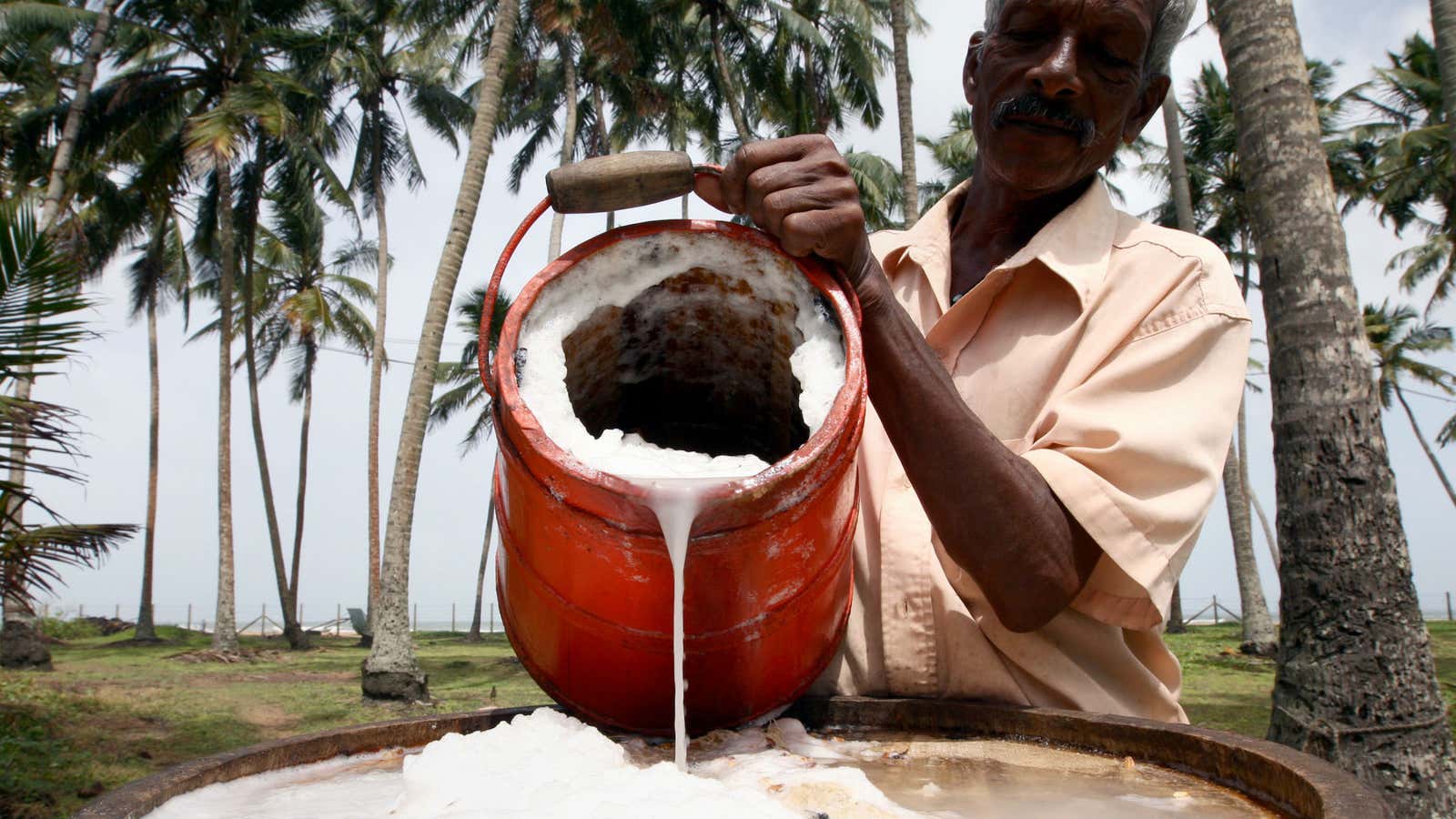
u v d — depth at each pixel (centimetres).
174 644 2628
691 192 123
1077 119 155
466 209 1171
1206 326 145
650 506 95
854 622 161
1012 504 128
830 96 2309
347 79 2384
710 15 1945
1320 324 470
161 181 1984
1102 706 148
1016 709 135
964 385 165
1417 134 2225
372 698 1208
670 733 126
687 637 110
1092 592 143
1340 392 466
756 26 2198
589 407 138
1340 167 2483
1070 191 171
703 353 135
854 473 113
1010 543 130
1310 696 462
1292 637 477
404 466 1223
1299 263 477
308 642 2606
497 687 1438
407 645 1233
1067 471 133
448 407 2984
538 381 109
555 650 120
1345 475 460
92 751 868
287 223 2516
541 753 101
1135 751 119
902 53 1307
